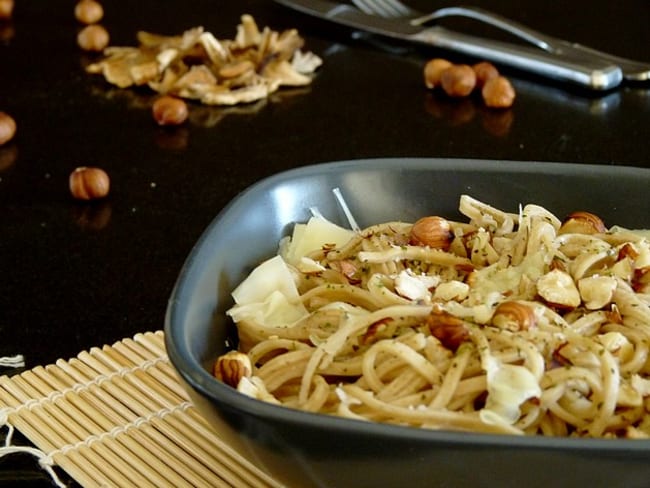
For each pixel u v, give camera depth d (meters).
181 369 0.35
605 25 0.80
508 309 0.39
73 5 0.84
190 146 0.64
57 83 0.72
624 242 0.43
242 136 0.65
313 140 0.65
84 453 0.41
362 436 0.32
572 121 0.66
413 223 0.46
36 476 0.41
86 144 0.65
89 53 0.76
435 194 0.46
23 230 0.57
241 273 0.43
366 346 0.40
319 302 0.42
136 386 0.45
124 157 0.63
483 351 0.37
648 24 0.80
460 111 0.68
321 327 0.41
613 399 0.37
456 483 0.33
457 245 0.44
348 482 0.34
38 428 0.43
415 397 0.38
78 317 0.50
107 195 0.59
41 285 0.52
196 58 0.72
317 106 0.68
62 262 0.54
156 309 0.50
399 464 0.33
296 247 0.44
